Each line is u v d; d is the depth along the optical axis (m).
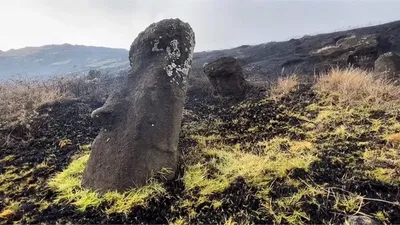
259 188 1.95
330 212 1.67
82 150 2.86
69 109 4.18
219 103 4.21
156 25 2.59
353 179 1.93
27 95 4.42
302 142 2.58
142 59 2.52
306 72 5.84
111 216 1.80
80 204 1.91
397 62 4.19
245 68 7.23
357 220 1.54
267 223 1.66
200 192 1.98
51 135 3.31
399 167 1.97
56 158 2.74
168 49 2.46
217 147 2.71
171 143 2.17
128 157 2.03
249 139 2.86
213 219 1.73
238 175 2.12
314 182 1.95
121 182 1.98
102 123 2.29
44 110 4.09
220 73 4.29
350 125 2.83
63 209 1.90
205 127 3.29
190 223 1.71
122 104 2.32
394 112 2.97
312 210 1.71
